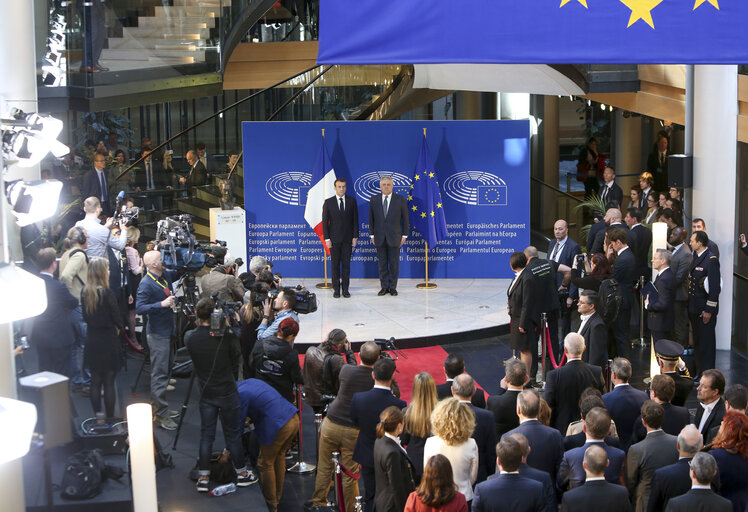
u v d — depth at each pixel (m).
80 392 8.48
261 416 7.67
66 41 15.80
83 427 7.69
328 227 14.66
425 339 12.65
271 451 7.65
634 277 11.04
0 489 3.46
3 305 2.42
